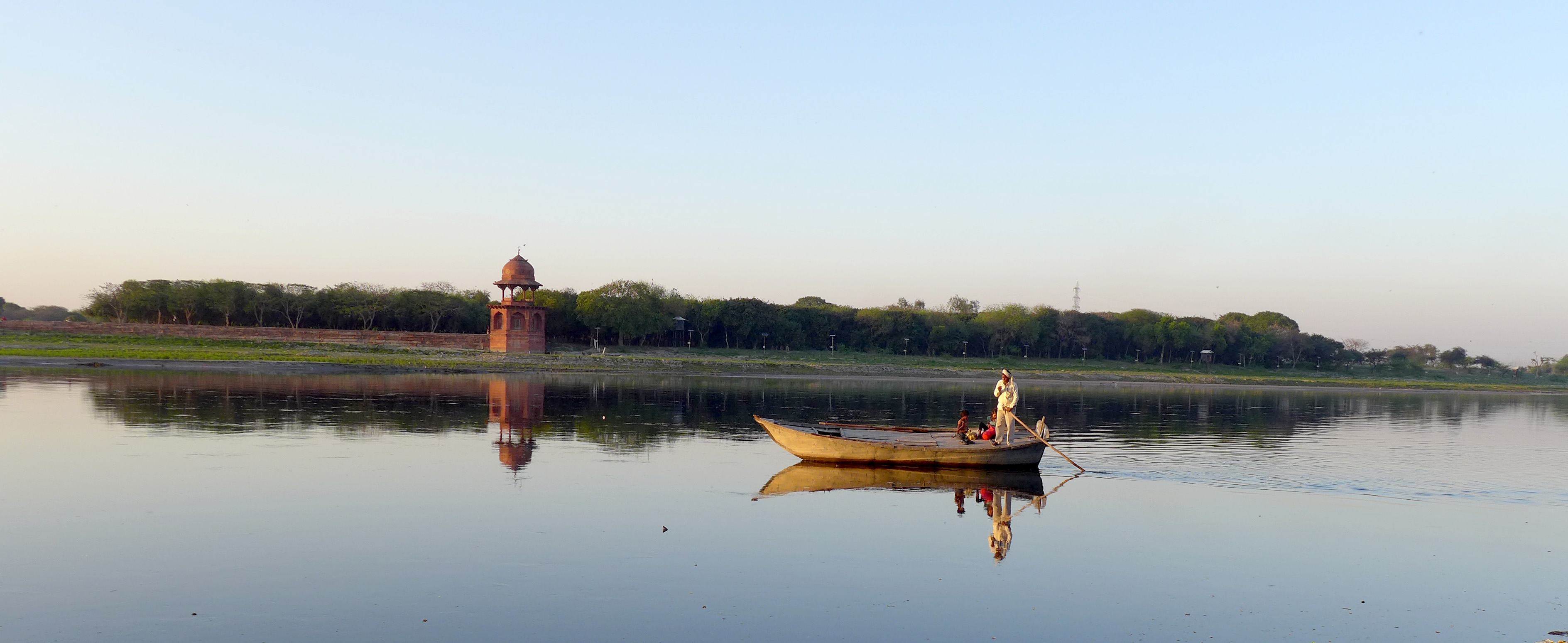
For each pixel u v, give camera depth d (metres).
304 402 43.09
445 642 11.31
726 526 18.05
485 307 137.62
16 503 18.36
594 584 13.84
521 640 11.46
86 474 21.73
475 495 20.41
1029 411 53.72
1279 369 179.38
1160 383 122.56
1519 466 31.22
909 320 160.25
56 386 49.50
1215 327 176.62
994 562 15.88
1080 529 18.61
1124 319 184.88
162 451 25.70
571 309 135.38
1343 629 12.81
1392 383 142.62
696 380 83.00
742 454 29.08
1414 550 17.44
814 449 27.28
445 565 14.63
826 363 127.88
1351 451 34.44
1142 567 15.78
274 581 13.62
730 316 147.62
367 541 16.00
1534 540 18.48
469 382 65.31
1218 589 14.61
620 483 22.52
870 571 15.08
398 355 97.31
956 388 85.56
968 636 12.14
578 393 57.25
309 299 124.81
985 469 26.83
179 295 118.12
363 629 11.68
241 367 73.75
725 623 12.31
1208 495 23.08
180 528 16.58
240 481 21.33
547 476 23.23
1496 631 12.86
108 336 97.94
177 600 12.66
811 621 12.53
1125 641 12.13
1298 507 21.59
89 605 12.41
